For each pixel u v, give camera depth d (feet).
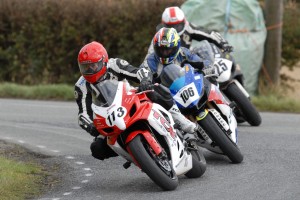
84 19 227.81
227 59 136.98
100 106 93.20
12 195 95.09
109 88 93.81
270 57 206.39
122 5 223.92
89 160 119.24
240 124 150.61
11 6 236.02
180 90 104.27
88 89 98.12
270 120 157.79
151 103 96.53
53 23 232.12
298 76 231.91
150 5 220.43
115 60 102.12
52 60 233.76
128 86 95.86
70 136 141.69
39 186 101.76
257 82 206.59
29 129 150.00
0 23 236.63
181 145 97.71
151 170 92.02
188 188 96.53
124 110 91.76
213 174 104.83
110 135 93.25
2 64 240.32
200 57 123.03
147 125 94.84
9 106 185.88
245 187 95.76
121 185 100.89
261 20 205.98
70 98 205.87
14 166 110.22
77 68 232.94
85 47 94.94
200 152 106.11
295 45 216.74
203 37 137.39
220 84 136.87
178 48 108.37
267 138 133.28
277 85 206.08
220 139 107.04
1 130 149.38
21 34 234.79
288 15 218.18
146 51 221.87
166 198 91.25
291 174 102.94
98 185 101.65
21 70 237.66
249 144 127.44
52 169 113.80
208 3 207.31
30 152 126.82
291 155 116.88
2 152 126.82
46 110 177.68
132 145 92.12
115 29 224.74
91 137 140.77
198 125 107.65
